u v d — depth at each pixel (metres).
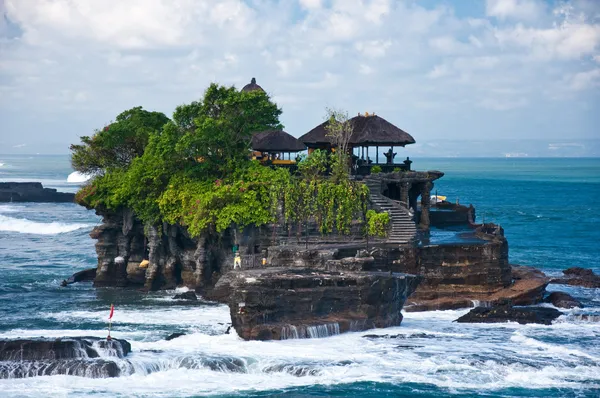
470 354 57.03
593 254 110.25
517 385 52.09
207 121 78.81
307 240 74.44
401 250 71.81
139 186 79.56
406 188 84.44
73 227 135.75
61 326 64.50
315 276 61.75
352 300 62.25
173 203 77.81
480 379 52.81
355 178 80.19
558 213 172.50
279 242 74.19
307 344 58.47
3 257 102.00
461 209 99.50
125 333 61.72
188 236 77.88
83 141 91.00
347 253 69.75
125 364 52.78
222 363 53.97
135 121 89.94
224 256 76.06
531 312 67.00
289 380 52.59
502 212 174.25
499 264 73.44
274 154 88.38
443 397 50.19
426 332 62.69
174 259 79.38
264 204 75.19
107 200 80.56
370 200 77.56
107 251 81.88
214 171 81.12
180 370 53.69
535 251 112.81
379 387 51.47
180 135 82.12
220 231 74.44
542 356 56.91
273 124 85.06
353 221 75.88
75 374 52.22
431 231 88.38
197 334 60.47
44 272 90.31
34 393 49.31
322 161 78.88
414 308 69.56
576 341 61.38
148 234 79.62
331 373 53.19
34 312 69.62
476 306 70.56
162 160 80.62
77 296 76.69
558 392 51.03
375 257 69.88
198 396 49.81
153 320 66.25
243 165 79.75
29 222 137.62
